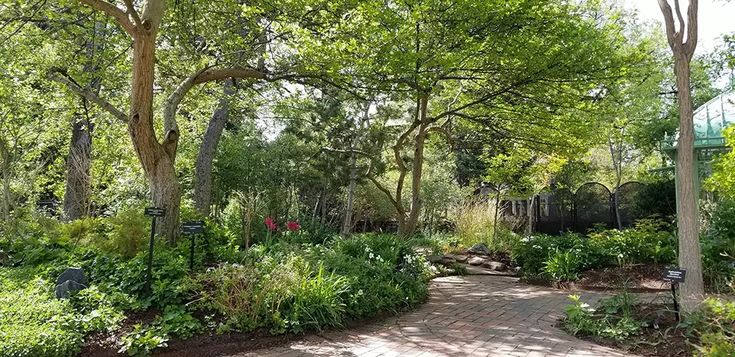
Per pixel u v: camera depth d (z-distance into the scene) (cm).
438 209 2039
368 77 897
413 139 1570
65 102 1106
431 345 538
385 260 863
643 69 1416
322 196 1761
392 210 2066
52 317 468
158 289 546
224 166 1625
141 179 1368
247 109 1427
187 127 1599
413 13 796
